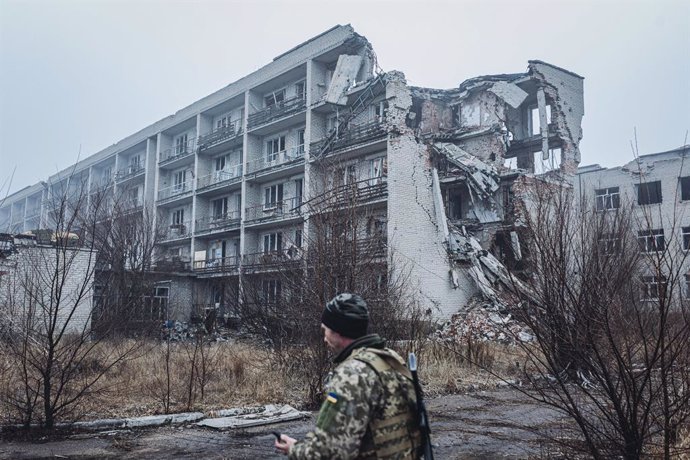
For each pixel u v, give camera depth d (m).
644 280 4.81
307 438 2.12
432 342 14.08
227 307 25.86
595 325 4.71
